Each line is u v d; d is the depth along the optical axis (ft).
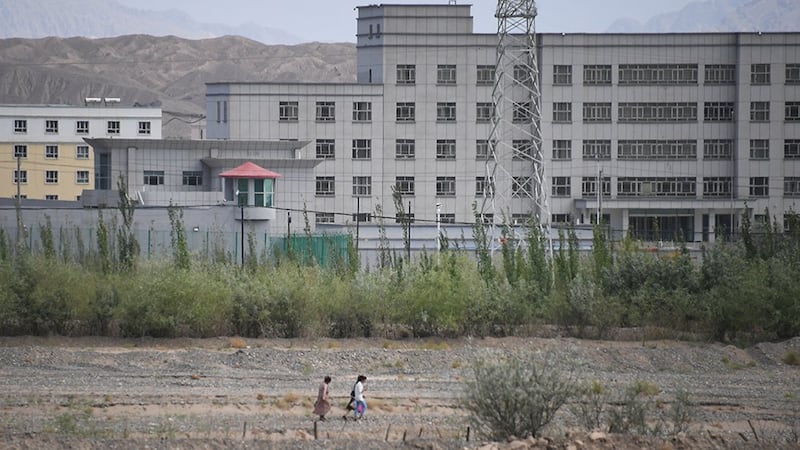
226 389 367.45
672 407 323.57
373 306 516.73
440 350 460.96
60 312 494.18
